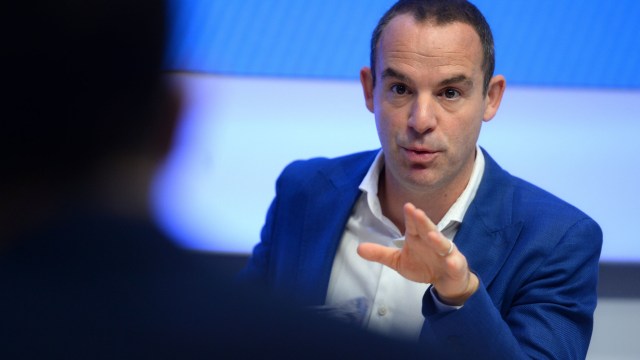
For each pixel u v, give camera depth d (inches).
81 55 51.2
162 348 49.9
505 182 179.6
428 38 158.9
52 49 50.7
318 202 190.7
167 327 50.3
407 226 111.8
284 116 485.1
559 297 164.1
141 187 53.7
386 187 182.2
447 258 113.0
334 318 51.2
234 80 516.4
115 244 52.7
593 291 171.6
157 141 54.7
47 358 50.8
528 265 167.3
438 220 178.1
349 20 529.0
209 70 514.6
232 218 394.0
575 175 442.9
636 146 471.2
